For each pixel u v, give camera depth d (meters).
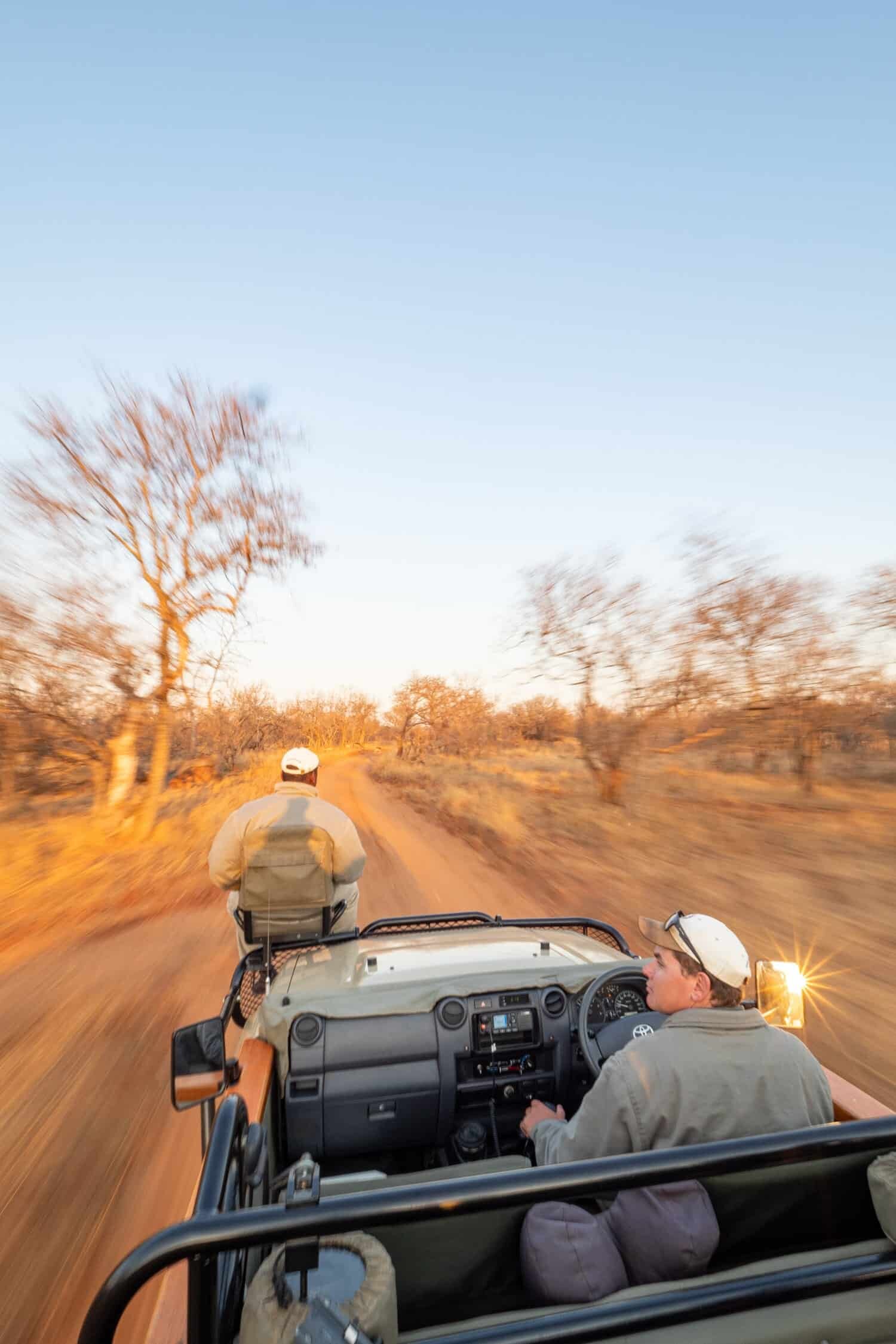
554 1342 1.41
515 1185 1.31
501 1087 2.80
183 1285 1.67
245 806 4.18
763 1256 1.78
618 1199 1.69
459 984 2.85
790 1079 1.93
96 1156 3.95
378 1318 1.31
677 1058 1.91
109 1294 1.16
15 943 8.23
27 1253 3.21
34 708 16.03
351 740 104.31
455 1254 1.65
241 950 4.25
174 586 18.19
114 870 12.30
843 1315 1.49
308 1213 1.22
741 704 18.72
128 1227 3.37
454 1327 1.45
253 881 3.93
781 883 10.10
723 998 2.04
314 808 4.16
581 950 3.35
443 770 37.31
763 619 17.83
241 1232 1.20
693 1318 1.46
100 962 7.43
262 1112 2.18
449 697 53.22
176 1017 5.90
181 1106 2.10
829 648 17.58
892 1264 1.57
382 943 3.52
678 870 11.13
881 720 18.62
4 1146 4.07
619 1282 1.58
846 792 20.33
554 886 10.24
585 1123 1.97
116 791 16.64
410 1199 1.26
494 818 16.83
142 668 17.27
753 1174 1.72
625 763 19.91
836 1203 1.78
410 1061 2.73
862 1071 4.69
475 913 4.01
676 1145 1.86
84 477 16.67
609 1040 2.72
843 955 7.08
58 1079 4.86
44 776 19.39
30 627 15.45
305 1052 2.68
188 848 14.39
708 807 18.14
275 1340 1.24
